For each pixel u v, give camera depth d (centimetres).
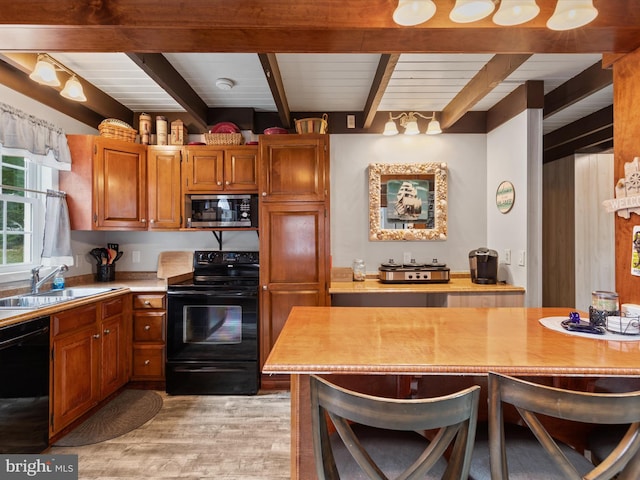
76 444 208
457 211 347
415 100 313
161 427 228
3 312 187
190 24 145
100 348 248
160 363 288
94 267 327
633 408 88
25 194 260
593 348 128
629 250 167
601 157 384
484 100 316
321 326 162
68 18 143
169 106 329
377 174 342
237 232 346
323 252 291
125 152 300
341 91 295
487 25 146
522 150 283
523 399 93
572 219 384
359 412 90
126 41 157
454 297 284
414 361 117
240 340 281
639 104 161
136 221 305
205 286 282
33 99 254
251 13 145
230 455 199
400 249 348
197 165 312
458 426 90
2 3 143
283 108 289
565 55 231
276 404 262
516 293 283
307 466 127
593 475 90
